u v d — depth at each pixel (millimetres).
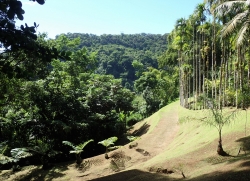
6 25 5219
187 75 34375
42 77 12750
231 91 23781
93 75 36156
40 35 18141
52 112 22547
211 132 16812
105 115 26547
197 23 30219
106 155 19188
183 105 35750
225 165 10250
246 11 15781
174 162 12922
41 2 5062
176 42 33438
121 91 31062
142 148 20281
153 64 82562
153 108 44625
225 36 16703
